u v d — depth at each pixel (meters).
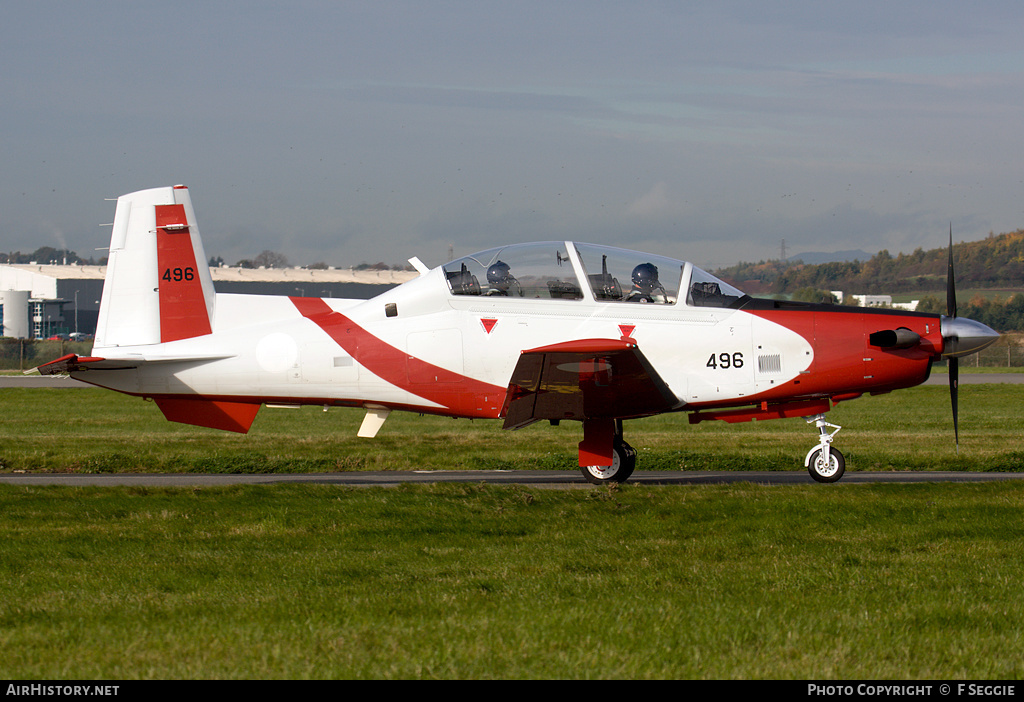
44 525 21.11
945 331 28.20
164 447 41.22
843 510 22.11
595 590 15.12
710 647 12.06
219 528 20.77
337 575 16.30
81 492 25.70
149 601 14.48
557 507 23.28
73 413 64.62
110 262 32.19
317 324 30.64
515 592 14.94
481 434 47.84
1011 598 14.52
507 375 28.88
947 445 41.88
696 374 28.20
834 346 28.19
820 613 13.62
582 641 12.16
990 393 77.31
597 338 28.27
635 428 56.53
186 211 32.12
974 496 24.09
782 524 20.70
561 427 53.19
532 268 28.89
